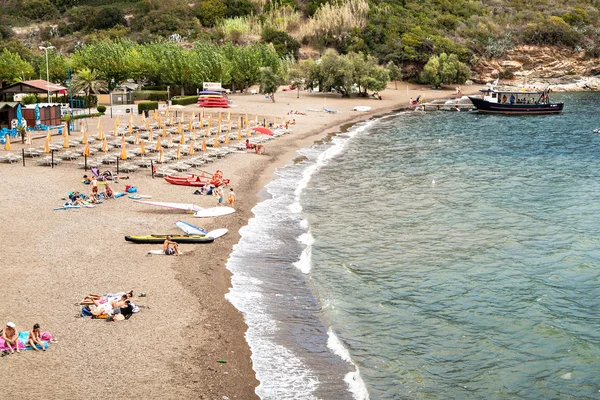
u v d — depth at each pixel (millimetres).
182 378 24703
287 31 191500
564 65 185375
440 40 177500
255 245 41688
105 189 51062
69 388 23391
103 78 128500
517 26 192125
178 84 132875
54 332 27500
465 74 168875
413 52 172625
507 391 25922
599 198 55906
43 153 65500
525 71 184500
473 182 62500
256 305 32406
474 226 47469
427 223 48219
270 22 193750
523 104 124000
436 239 44438
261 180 61531
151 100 126250
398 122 111500
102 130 78312
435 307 33531
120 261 36656
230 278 35656
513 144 87438
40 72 131250
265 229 45375
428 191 58469
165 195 52562
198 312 30703
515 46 185125
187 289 33312
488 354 28766
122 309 29391
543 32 186250
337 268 38594
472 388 26062
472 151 81312
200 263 37406
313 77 142375
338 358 27734
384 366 27516
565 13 198875
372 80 141125
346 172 67062
